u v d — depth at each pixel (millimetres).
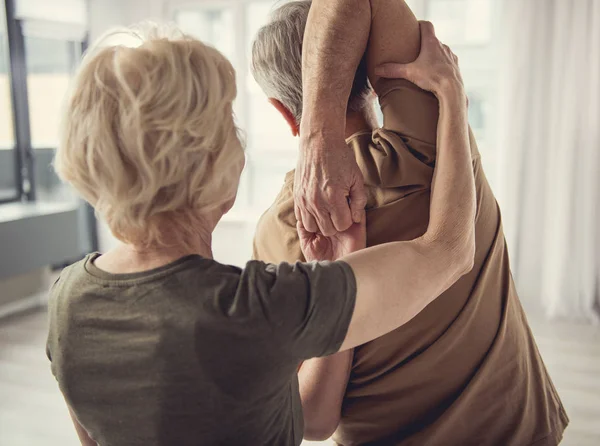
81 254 5742
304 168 768
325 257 809
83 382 616
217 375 565
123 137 570
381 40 801
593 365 3320
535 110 4152
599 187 4113
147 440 595
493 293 867
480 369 855
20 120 4941
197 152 595
